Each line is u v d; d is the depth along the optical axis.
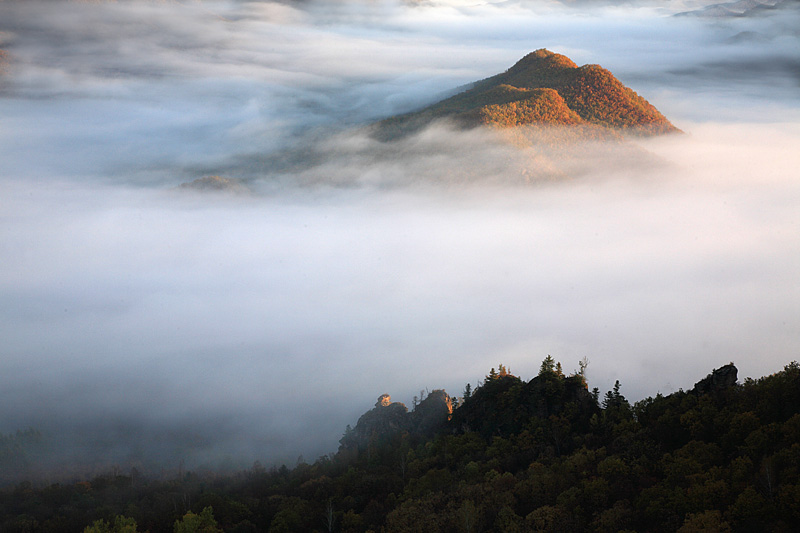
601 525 105.19
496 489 125.75
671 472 112.31
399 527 120.50
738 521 96.44
